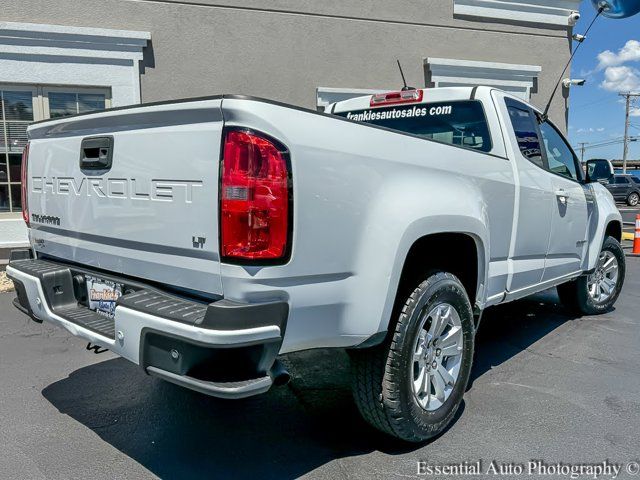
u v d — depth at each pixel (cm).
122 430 321
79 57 782
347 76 943
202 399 365
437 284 293
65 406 352
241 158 214
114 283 281
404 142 276
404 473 276
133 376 404
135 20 811
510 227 371
